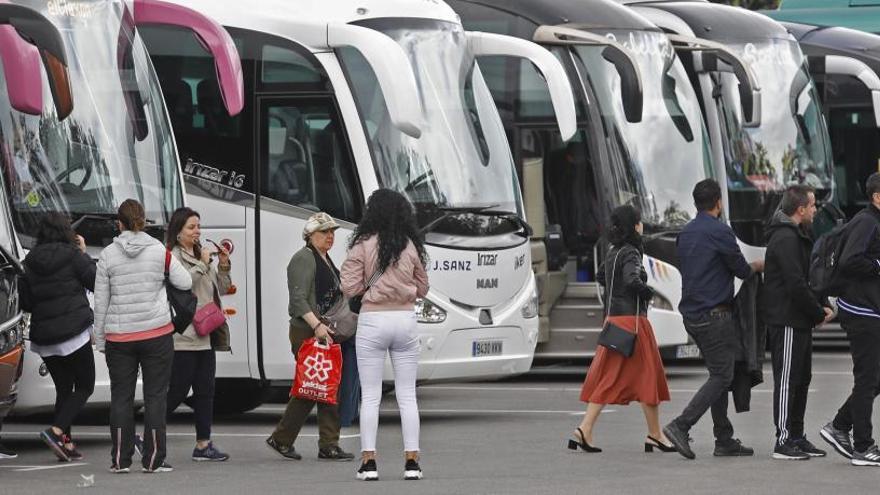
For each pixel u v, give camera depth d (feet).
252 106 112.47
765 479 83.46
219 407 118.52
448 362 113.91
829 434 90.22
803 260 89.56
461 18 142.82
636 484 81.71
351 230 110.32
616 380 94.43
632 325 93.91
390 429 108.47
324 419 92.58
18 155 96.78
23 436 104.99
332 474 86.17
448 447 97.66
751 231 157.89
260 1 114.62
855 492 78.95
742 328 92.12
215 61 104.22
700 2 167.43
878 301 87.20
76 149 99.09
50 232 91.40
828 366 152.87
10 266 86.94
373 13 116.37
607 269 94.58
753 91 150.00
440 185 115.14
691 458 91.50
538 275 139.44
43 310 90.58
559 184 140.97
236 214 112.27
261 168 112.27
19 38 87.30
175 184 104.06
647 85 143.95
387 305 83.15
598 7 144.56
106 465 90.12
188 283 87.15
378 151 111.86
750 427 106.11
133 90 102.94
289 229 111.34
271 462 91.45
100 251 98.73
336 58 112.16
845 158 185.26
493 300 116.78
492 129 120.98
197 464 90.53
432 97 117.19
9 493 79.10
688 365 158.20
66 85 88.33
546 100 140.15
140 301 85.97
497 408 121.08
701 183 92.89
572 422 110.93
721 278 91.61
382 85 105.81
